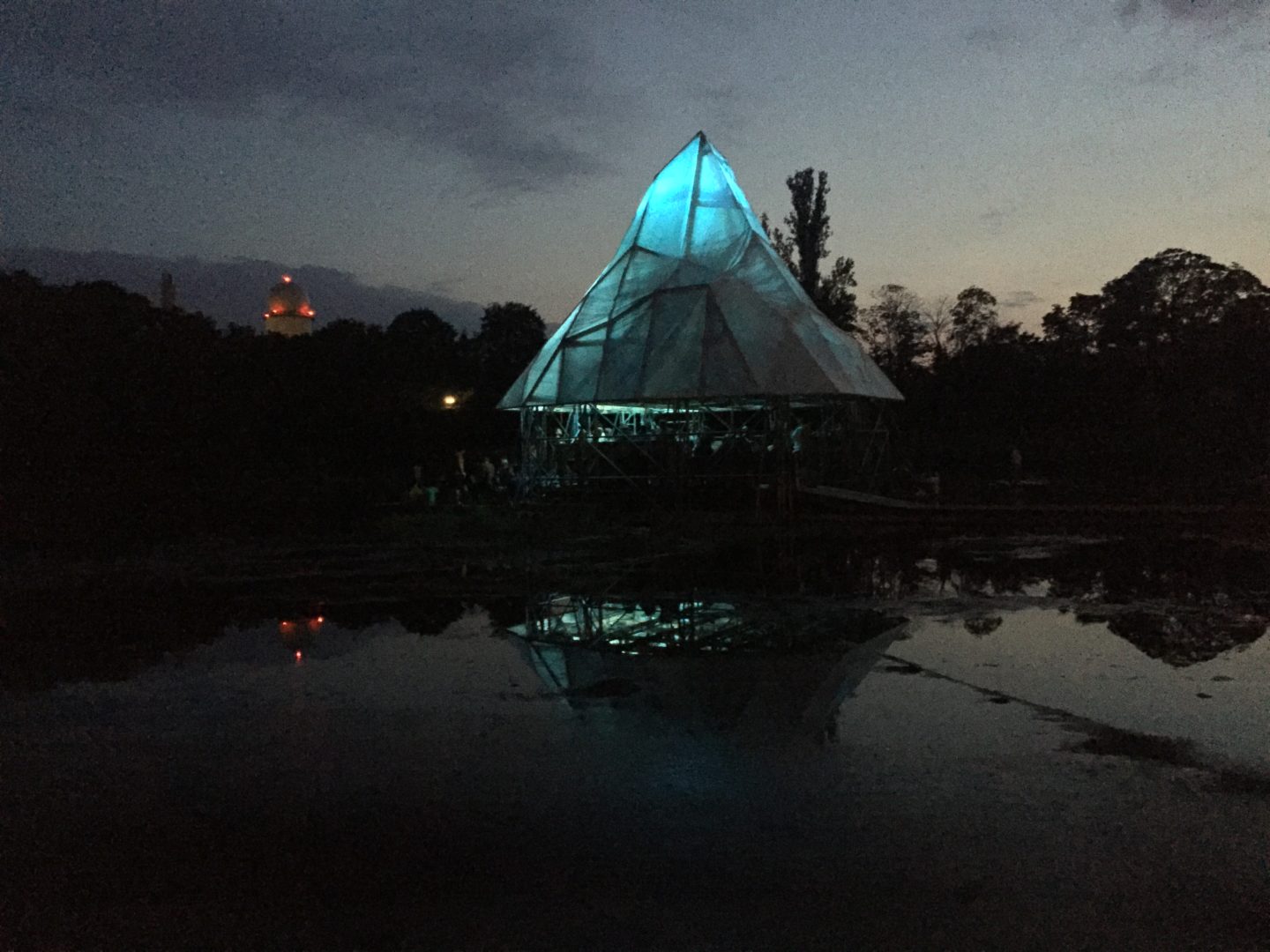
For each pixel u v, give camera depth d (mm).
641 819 4211
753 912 3342
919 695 6242
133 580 12867
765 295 24609
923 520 20297
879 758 4969
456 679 7016
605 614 9734
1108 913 3293
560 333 26234
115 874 3785
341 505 26219
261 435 36812
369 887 3623
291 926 3342
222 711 6223
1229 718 5598
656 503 22703
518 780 4758
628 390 22781
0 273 28703
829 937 3162
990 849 3826
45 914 3471
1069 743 5180
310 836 4121
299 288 72062
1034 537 17328
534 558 14688
